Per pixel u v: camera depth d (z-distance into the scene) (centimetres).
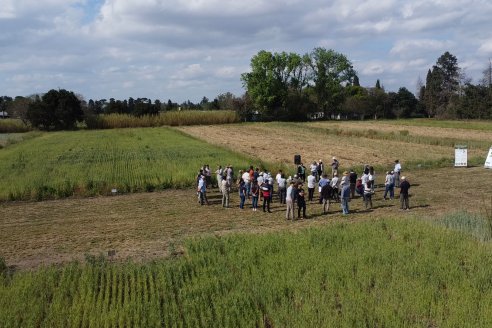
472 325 1145
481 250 1700
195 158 4712
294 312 1259
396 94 13838
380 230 2014
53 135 8838
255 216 2592
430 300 1303
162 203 2991
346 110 13275
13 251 2030
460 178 3709
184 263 1661
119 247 2053
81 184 3375
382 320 1201
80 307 1313
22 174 3925
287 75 12381
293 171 3934
